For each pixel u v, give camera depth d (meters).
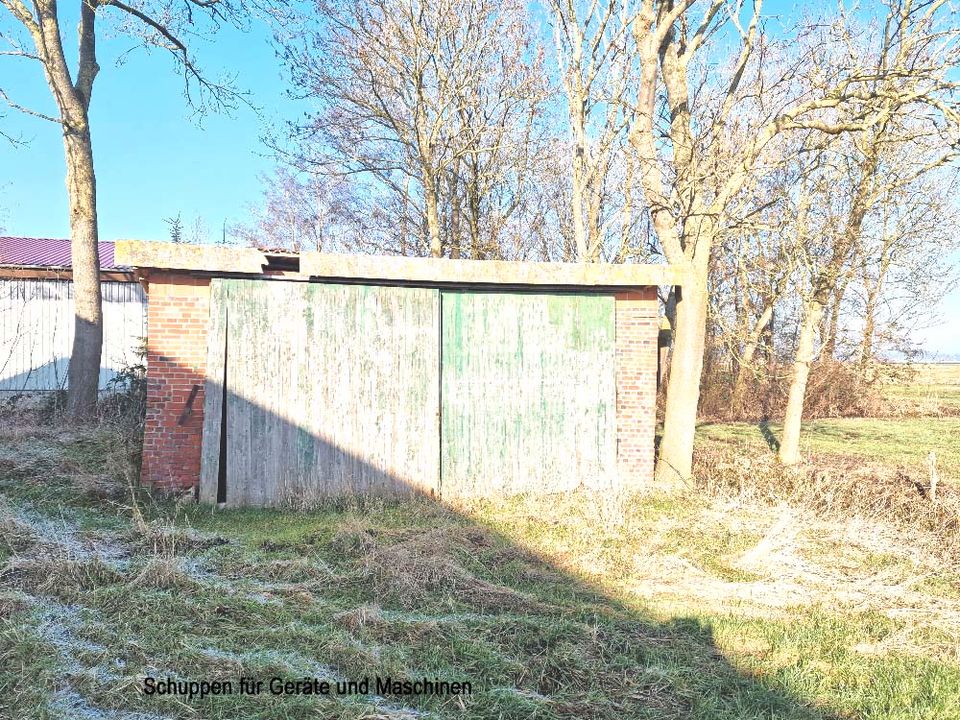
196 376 8.44
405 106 17.94
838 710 3.96
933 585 6.23
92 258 12.12
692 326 10.41
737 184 10.29
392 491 8.87
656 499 8.91
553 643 4.59
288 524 7.57
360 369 8.83
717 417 21.34
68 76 11.90
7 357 15.21
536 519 7.98
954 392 26.91
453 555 6.36
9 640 4.14
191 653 4.14
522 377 9.39
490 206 22.59
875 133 11.30
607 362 9.59
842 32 12.08
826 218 13.89
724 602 5.64
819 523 8.00
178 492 8.28
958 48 10.81
